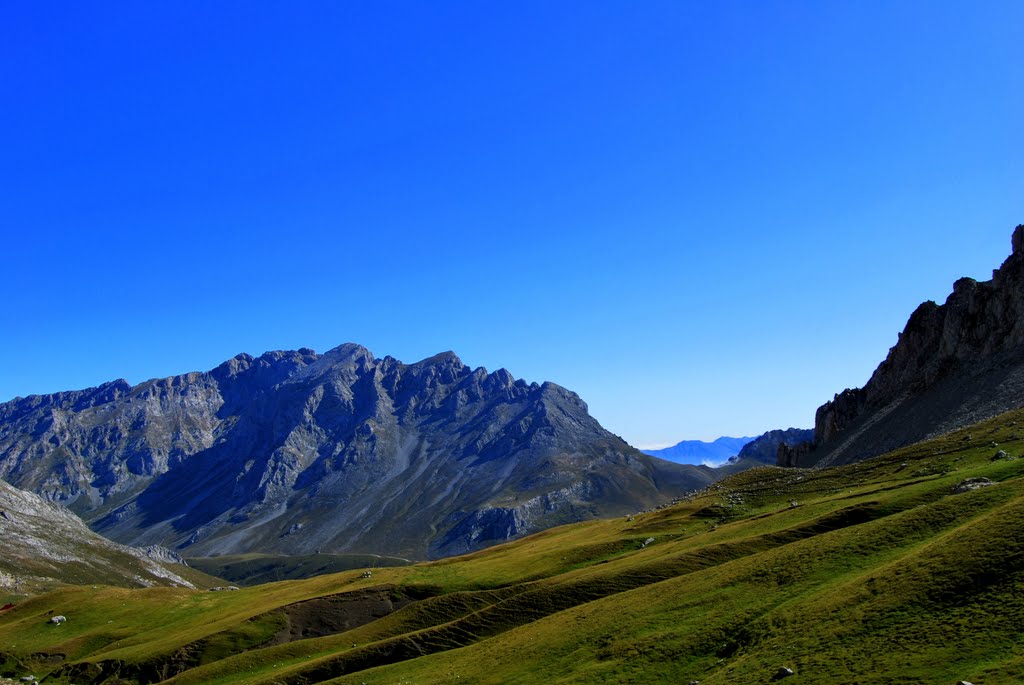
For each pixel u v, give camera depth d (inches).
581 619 3257.9
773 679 1985.7
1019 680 1526.8
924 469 4237.2
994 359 6879.9
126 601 6515.8
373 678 3378.4
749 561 3218.5
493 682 2844.5
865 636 2032.5
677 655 2503.7
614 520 6988.2
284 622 4845.0
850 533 3036.4
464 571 5378.9
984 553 2160.4
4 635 5762.8
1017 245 7500.0
